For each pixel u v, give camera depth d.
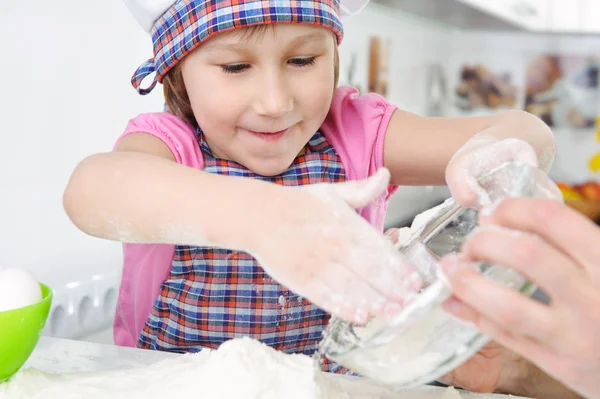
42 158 1.04
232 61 0.80
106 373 0.68
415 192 2.16
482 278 0.43
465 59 3.10
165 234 0.60
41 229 1.04
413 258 0.63
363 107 1.06
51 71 1.05
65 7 1.07
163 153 0.90
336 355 0.50
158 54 0.89
